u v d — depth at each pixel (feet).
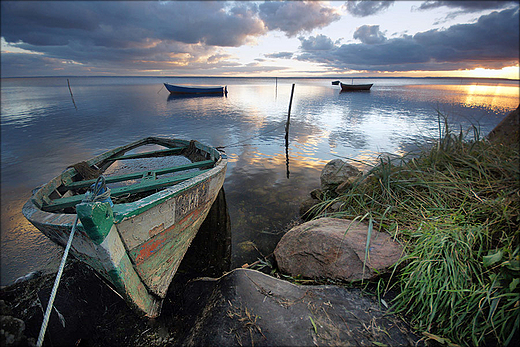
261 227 16.05
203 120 57.62
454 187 11.99
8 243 14.07
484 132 41.86
